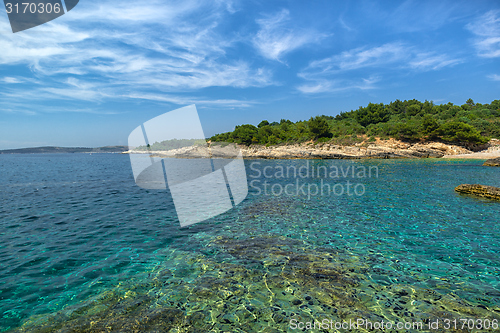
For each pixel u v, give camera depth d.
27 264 7.24
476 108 84.50
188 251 8.19
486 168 34.12
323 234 9.72
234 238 9.35
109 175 34.47
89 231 10.23
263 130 96.00
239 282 6.28
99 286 6.10
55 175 34.72
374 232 9.91
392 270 6.84
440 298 5.56
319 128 77.81
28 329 4.60
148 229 10.46
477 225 10.66
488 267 6.99
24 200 16.84
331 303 5.41
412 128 62.59
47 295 5.71
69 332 4.53
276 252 8.06
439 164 41.75
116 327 4.67
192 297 5.66
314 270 6.84
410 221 11.31
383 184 22.06
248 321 4.87
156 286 6.11
